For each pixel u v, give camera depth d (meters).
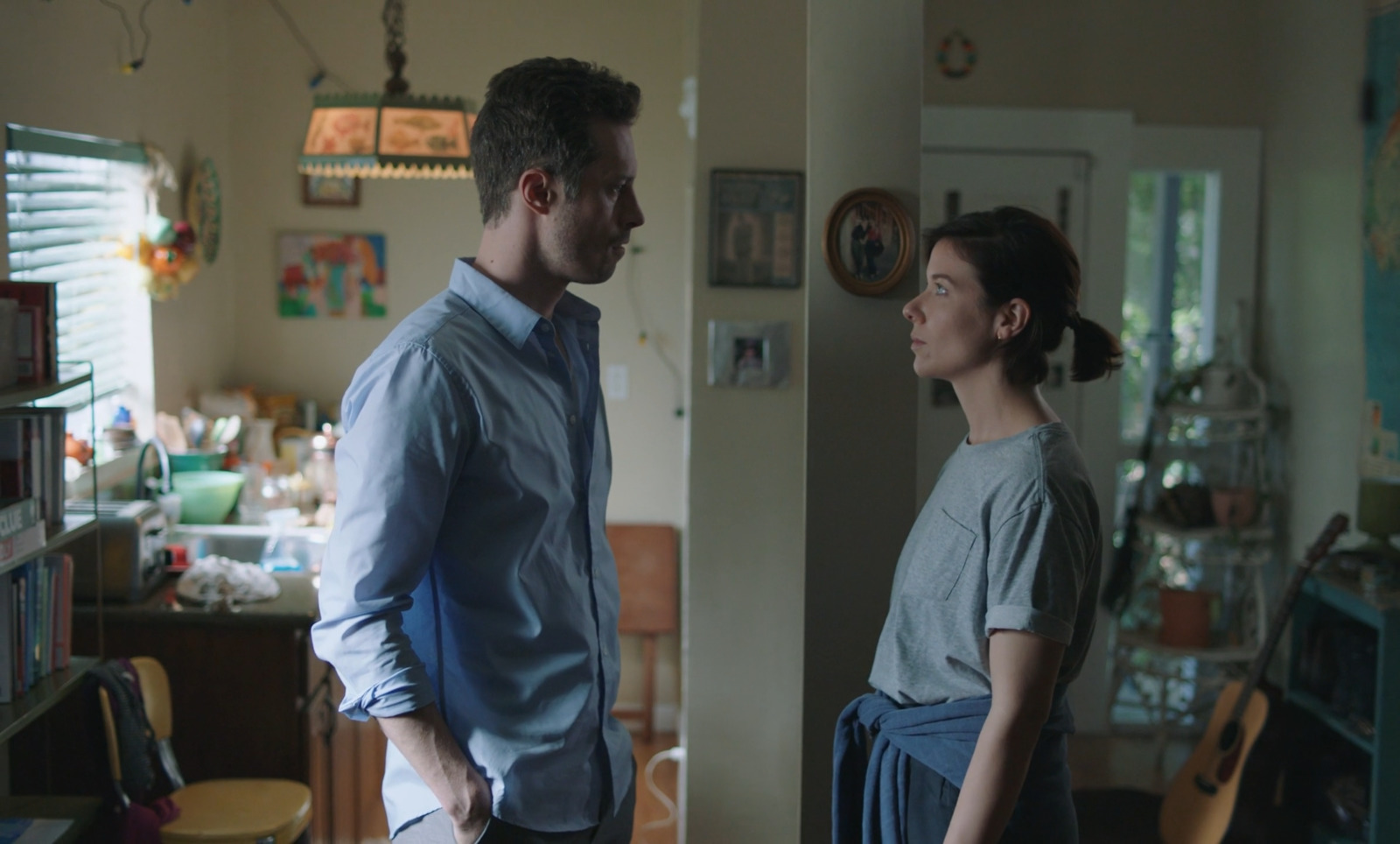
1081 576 1.40
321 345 4.55
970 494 1.47
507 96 1.45
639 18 4.51
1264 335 4.36
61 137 3.08
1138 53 4.35
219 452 3.87
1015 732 1.37
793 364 3.19
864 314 2.18
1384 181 3.50
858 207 2.16
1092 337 1.54
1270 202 4.34
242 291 4.51
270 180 4.48
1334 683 3.36
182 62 3.95
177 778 2.74
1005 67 4.34
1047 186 4.36
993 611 1.39
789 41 3.14
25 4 2.88
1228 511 4.06
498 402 1.43
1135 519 4.21
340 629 1.37
